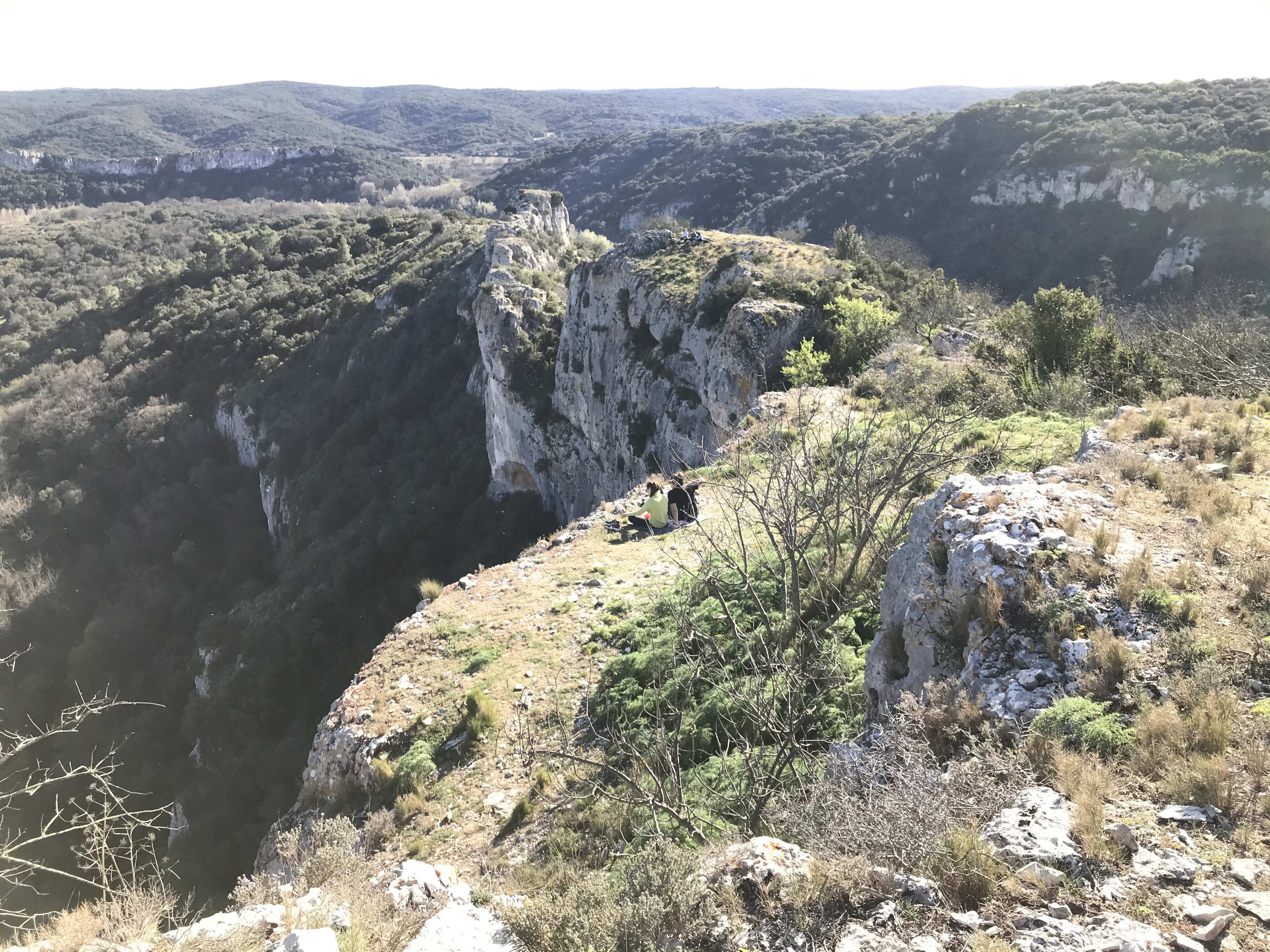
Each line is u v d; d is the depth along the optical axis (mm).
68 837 31844
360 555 49062
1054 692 4938
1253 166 57688
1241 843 3549
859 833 4051
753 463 13695
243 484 72938
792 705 7211
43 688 51062
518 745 9438
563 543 15391
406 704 10906
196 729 42938
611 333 40812
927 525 6848
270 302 90438
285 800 32469
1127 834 3648
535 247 69562
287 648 44562
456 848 8047
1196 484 6906
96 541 68375
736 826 5934
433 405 65000
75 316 99625
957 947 3277
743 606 9492
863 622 8297
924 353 23281
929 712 5211
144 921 4746
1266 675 4570
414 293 76312
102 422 78688
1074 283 65625
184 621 58594
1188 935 3070
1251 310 30203
